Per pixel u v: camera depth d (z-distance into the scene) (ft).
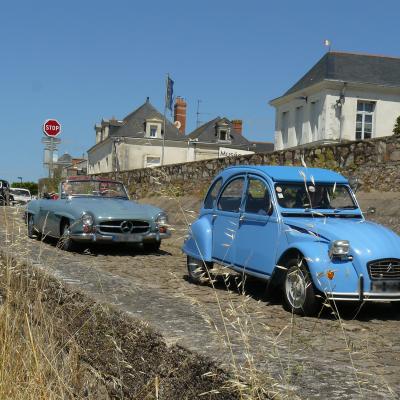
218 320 13.57
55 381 11.67
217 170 61.57
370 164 44.86
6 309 12.97
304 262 19.72
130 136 198.59
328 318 19.44
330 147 47.98
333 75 119.44
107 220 34.81
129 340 11.78
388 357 13.84
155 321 12.35
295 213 21.77
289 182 22.70
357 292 19.22
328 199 23.04
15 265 14.94
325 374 9.66
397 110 122.11
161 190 14.28
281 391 8.43
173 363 10.43
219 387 9.05
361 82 118.83
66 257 20.81
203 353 9.89
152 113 203.92
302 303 19.45
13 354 12.22
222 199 25.11
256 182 23.34
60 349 12.80
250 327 11.89
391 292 19.45
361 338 16.29
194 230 25.58
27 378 11.75
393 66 125.18
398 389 9.56
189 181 65.92
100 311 12.90
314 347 13.66
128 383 11.53
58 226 36.42
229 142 209.36
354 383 9.27
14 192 124.88
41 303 13.70
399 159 42.63
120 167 197.36
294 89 130.21
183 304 14.82
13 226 16.05
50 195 40.57
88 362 12.82
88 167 231.30
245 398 8.40
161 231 36.37
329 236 19.85
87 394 12.25
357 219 22.74
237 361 9.54
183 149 203.72
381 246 19.65
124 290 15.79
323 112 119.14
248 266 22.65
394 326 18.80
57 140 58.29
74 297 14.16
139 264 31.58
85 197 39.60
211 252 24.90
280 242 21.15
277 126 136.46
